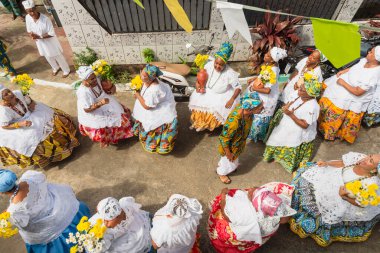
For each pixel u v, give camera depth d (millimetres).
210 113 4723
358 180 3098
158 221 2826
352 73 4332
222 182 4492
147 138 4469
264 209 2854
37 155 4285
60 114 4621
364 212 3256
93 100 4145
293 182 3902
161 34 5461
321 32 1642
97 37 5395
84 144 4918
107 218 2719
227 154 3783
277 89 4531
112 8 5066
